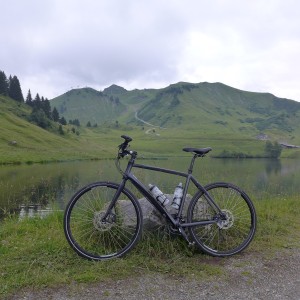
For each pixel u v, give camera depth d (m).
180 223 4.67
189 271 4.11
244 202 5.14
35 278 3.74
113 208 4.68
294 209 8.27
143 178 5.99
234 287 3.77
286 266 4.40
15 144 138.38
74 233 4.79
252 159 176.75
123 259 4.34
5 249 4.73
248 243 4.88
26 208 10.22
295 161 154.75
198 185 4.85
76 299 3.41
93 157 132.62
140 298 3.47
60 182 36.12
